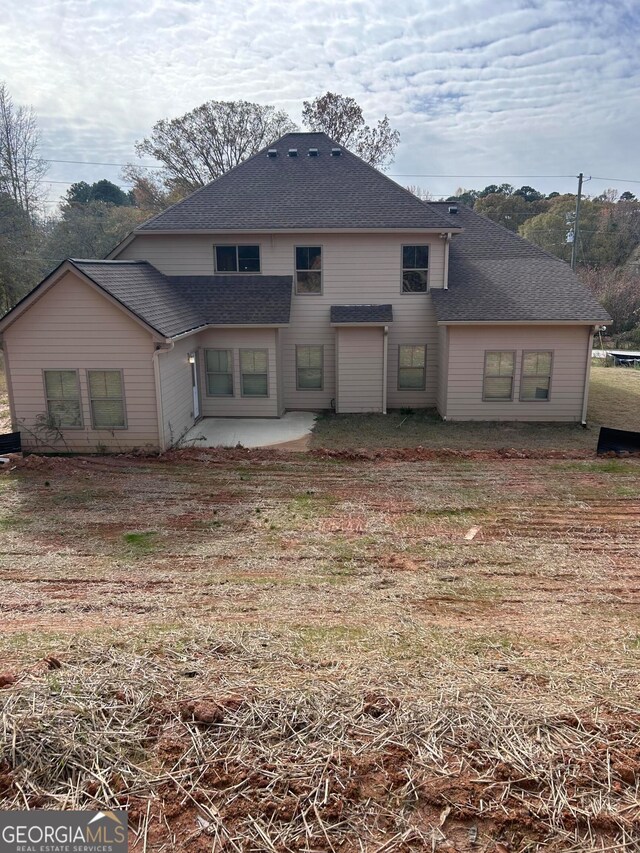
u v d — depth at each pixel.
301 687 3.87
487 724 3.49
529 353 15.98
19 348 13.09
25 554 7.70
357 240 17.00
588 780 3.06
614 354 30.41
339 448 13.61
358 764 3.16
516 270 18.41
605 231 53.19
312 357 17.72
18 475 11.51
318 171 18.58
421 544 8.03
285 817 2.85
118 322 12.85
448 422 16.39
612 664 4.49
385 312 16.97
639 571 7.18
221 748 3.27
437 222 16.61
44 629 5.32
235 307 16.47
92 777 3.06
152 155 40.50
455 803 2.92
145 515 9.23
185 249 17.27
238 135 39.94
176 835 2.75
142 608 6.05
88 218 44.28
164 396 13.41
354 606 6.15
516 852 2.68
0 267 28.14
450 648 4.85
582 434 15.11
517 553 7.72
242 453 13.11
